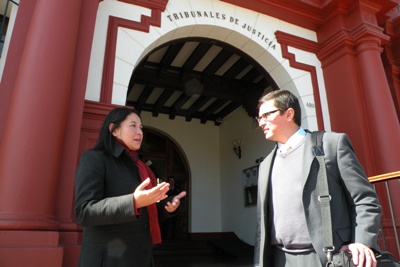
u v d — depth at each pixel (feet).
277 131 6.47
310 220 5.36
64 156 11.21
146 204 4.73
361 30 18.45
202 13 17.40
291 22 19.90
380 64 18.40
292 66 18.95
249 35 18.31
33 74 10.73
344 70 18.63
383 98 17.56
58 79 11.04
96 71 13.94
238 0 18.37
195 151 35.91
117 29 14.97
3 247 8.78
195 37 18.06
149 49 15.92
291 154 6.15
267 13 19.22
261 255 6.02
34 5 12.59
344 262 4.71
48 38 11.28
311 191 5.51
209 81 27.53
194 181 34.99
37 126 10.21
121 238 5.23
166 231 33.37
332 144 5.65
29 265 8.85
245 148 32.01
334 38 19.20
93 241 5.16
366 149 16.98
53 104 10.70
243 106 30.53
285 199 5.84
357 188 5.20
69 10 12.04
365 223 4.85
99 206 4.77
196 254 29.53
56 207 10.62
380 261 4.76
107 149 5.74
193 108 33.60
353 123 17.71
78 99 12.07
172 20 16.48
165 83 26.40
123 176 5.64
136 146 6.07
